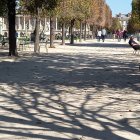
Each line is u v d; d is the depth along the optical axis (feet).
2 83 49.26
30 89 44.60
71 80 52.26
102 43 189.26
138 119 30.27
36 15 102.63
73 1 150.41
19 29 275.80
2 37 144.36
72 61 81.05
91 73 60.18
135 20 228.63
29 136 25.29
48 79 53.21
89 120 29.86
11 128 27.30
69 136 25.43
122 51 118.32
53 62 78.33
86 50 122.01
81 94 41.22
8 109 33.65
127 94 41.29
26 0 99.14
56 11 119.65
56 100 37.81
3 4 90.27
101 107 34.58
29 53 100.94
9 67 67.97
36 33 104.22
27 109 33.68
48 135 25.57
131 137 25.43
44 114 31.76
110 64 74.90
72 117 30.81
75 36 241.35
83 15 159.74
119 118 30.55
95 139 24.82
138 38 175.01
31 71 62.64
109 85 47.73
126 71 62.90
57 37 239.71
